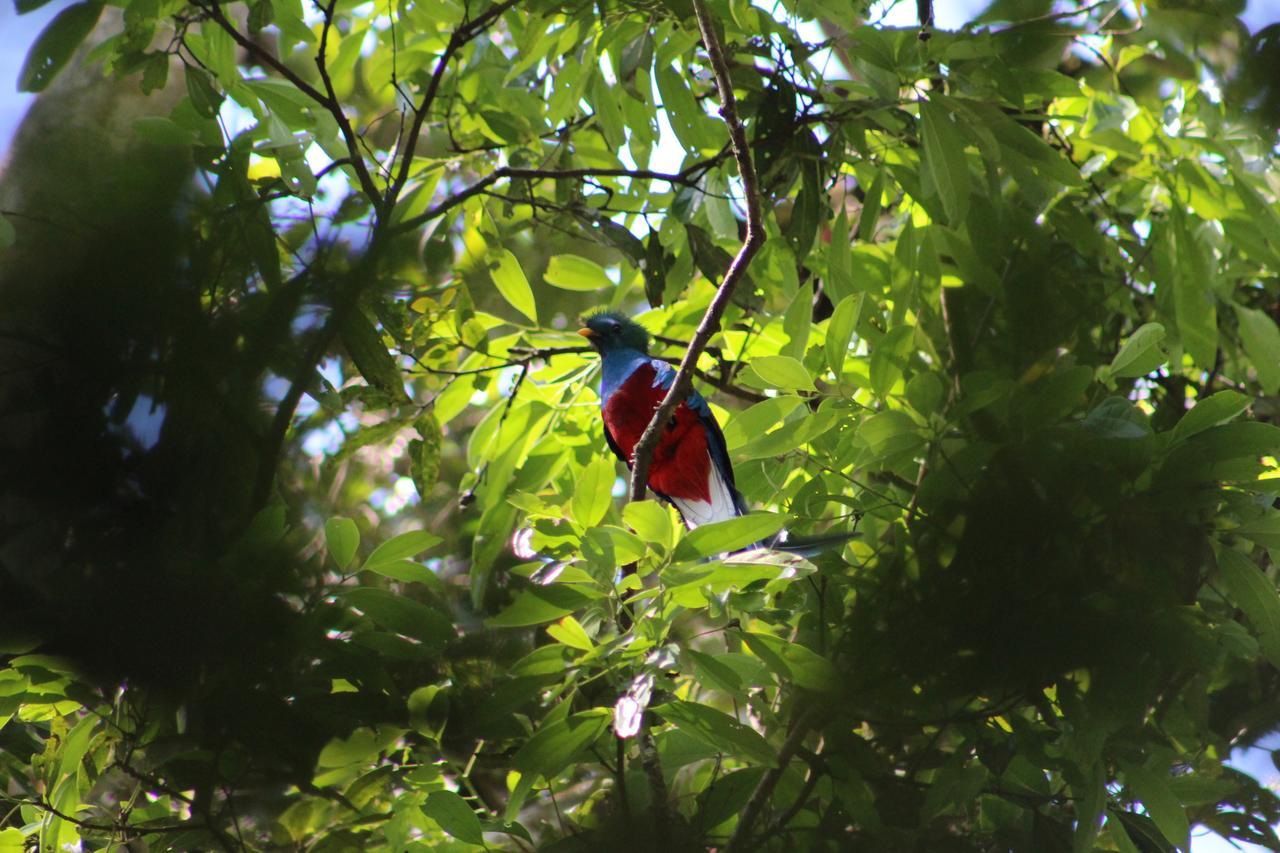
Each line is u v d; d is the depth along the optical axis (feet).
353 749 23.07
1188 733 25.72
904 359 23.88
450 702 24.13
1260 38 26.48
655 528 19.07
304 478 31.19
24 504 20.67
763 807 23.82
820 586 23.98
